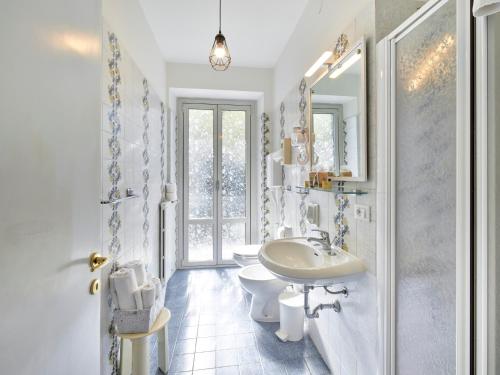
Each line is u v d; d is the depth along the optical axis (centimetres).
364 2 121
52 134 64
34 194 59
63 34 68
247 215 330
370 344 118
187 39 239
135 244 174
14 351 53
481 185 67
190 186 323
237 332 195
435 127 84
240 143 330
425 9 86
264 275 206
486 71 66
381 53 106
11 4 52
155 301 141
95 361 86
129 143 161
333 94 150
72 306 73
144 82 195
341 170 142
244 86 297
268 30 225
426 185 88
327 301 162
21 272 55
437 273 84
